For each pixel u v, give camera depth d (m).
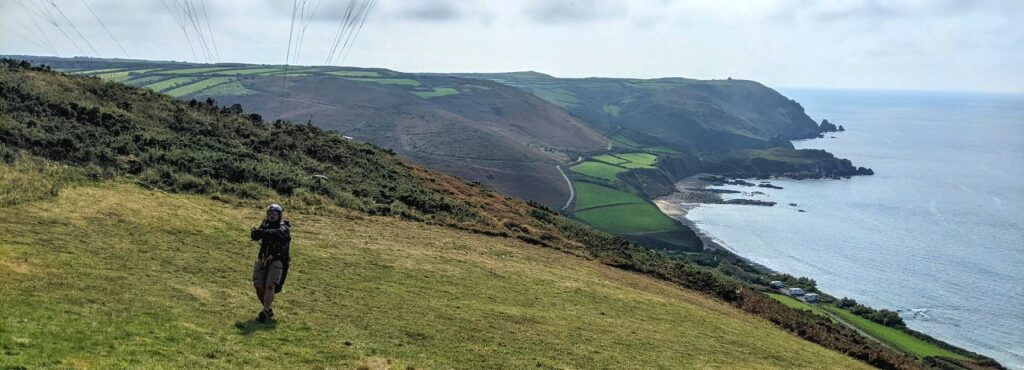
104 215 19.25
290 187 29.16
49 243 15.59
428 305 16.45
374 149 47.31
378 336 13.27
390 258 21.41
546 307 18.80
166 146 29.70
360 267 19.42
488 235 30.86
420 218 30.50
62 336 10.28
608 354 14.85
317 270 18.06
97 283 13.34
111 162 25.95
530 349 14.19
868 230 128.75
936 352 54.47
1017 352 66.56
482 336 14.54
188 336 11.36
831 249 111.88
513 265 24.69
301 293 15.42
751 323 24.59
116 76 177.25
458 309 16.61
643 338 17.17
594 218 127.06
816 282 90.50
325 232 23.56
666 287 28.47
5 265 13.18
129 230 18.34
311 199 28.34
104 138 27.88
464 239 28.08
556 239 33.97
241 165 29.69
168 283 14.30
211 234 19.92
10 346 9.51
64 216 18.23
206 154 29.98
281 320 13.11
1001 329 73.62
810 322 30.09
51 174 22.38
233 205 25.03
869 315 64.44
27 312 10.99
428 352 12.82
